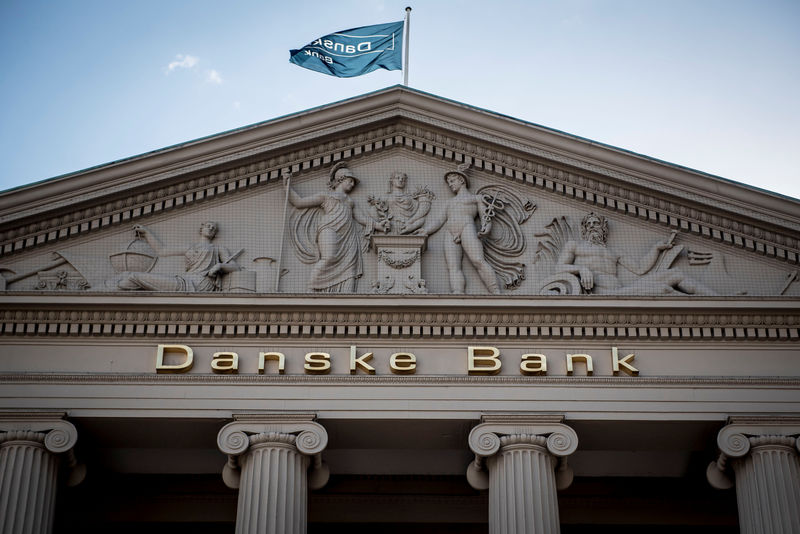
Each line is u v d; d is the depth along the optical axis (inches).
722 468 1037.2
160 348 1040.2
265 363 1040.2
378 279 1074.7
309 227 1103.0
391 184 1122.0
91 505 1159.6
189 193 1112.2
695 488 1162.6
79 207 1096.8
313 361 1035.9
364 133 1135.0
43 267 1083.9
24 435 1006.4
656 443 1064.2
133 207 1106.1
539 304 1047.6
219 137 1109.1
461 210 1102.4
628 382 1037.8
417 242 1088.2
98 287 1074.1
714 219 1109.1
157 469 1096.8
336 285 1074.1
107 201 1101.7
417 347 1051.3
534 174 1124.5
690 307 1050.7
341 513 1168.8
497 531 991.6
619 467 1105.4
